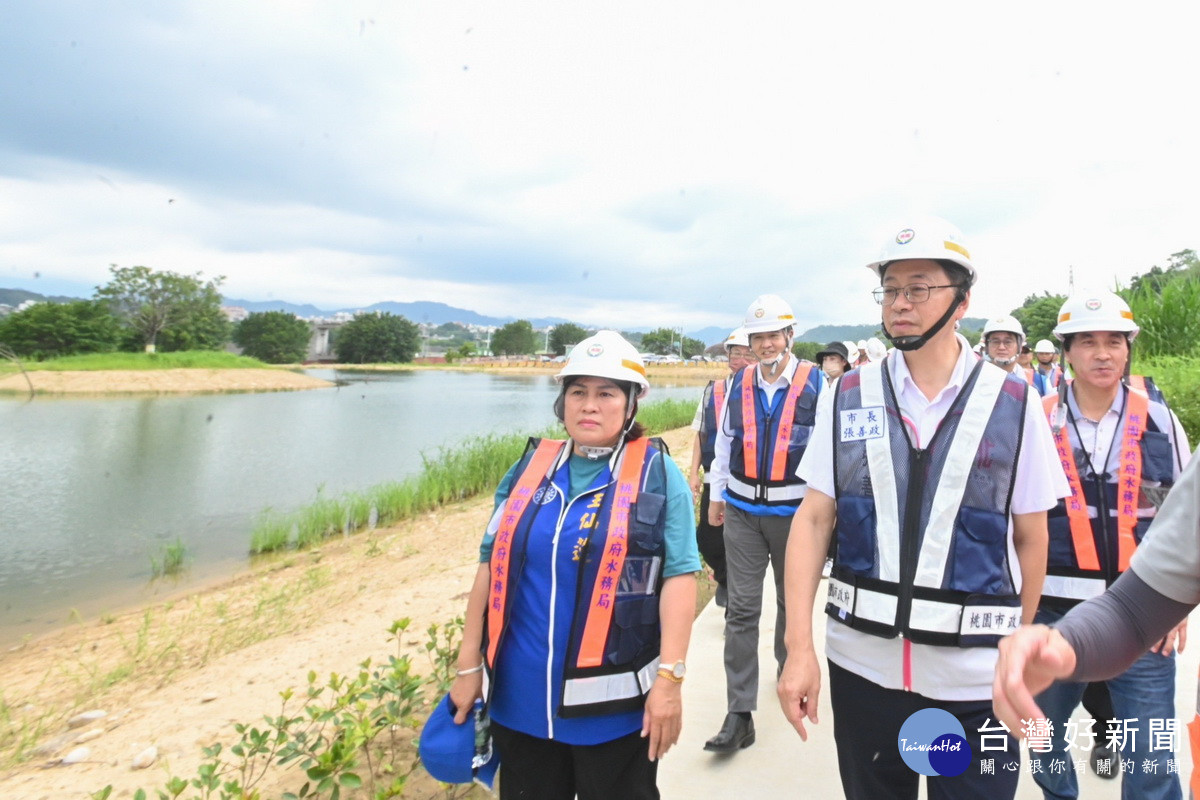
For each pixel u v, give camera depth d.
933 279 1.81
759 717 3.48
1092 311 2.61
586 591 2.01
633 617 2.01
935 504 1.77
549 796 2.13
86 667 5.50
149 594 7.89
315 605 6.69
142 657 5.57
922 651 1.75
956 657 1.72
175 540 10.20
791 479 3.36
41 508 12.25
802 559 1.95
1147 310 12.63
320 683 4.29
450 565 7.57
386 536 10.08
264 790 3.11
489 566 2.21
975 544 1.74
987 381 1.82
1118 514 2.57
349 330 103.12
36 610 7.35
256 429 24.52
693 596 2.07
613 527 2.02
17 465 16.73
